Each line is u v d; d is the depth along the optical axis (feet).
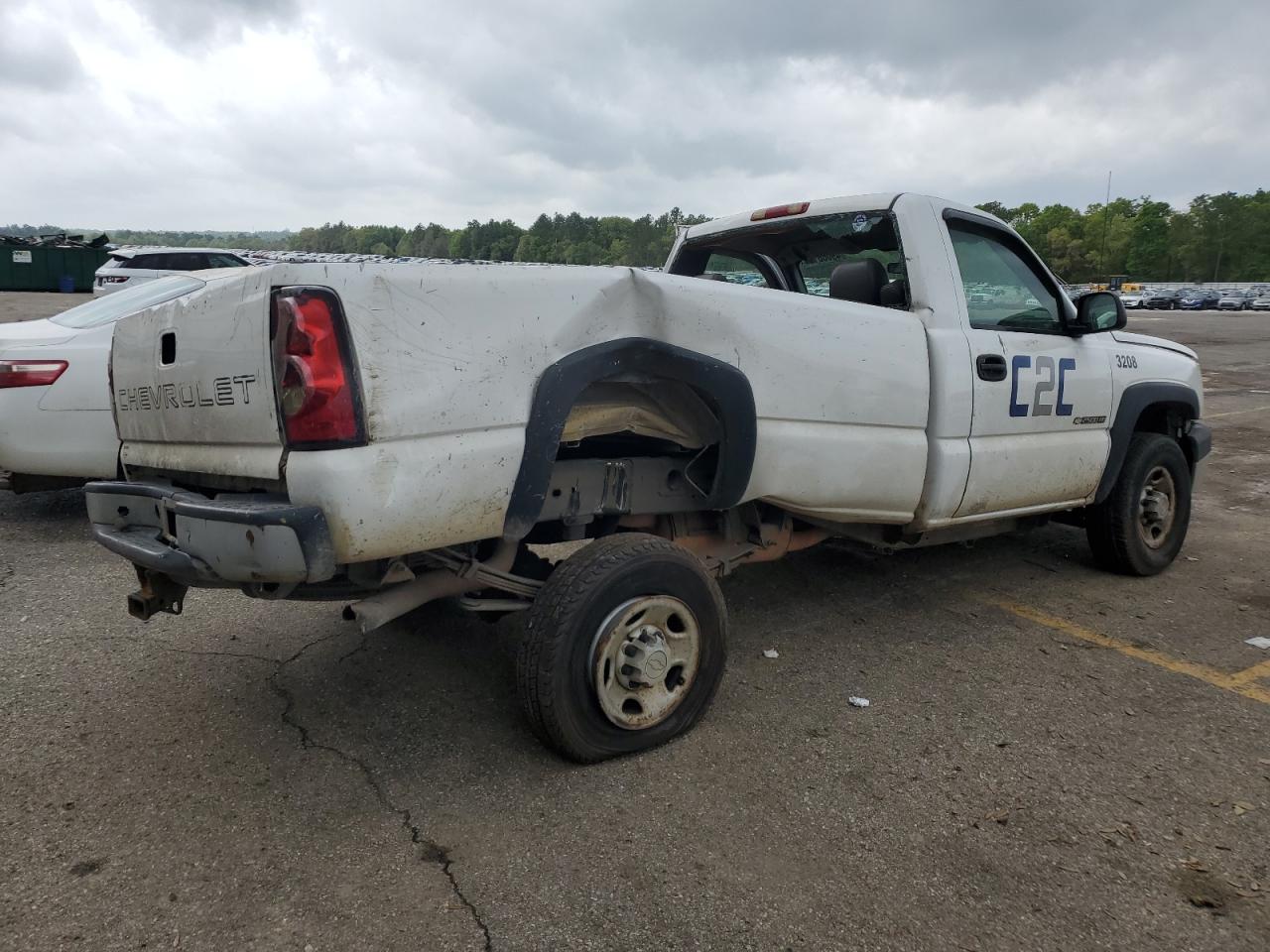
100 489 10.30
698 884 8.04
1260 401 48.78
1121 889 8.11
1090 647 13.91
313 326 7.87
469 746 10.41
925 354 12.87
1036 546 19.72
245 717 11.02
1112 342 16.55
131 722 10.84
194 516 8.52
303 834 8.65
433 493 8.47
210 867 8.12
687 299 10.14
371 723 10.93
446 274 8.57
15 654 12.73
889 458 12.55
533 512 9.38
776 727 11.05
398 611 9.45
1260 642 14.17
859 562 18.15
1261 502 25.13
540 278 9.14
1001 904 7.87
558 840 8.63
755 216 15.61
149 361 10.42
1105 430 16.14
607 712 9.78
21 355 17.78
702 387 10.25
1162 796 9.66
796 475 11.56
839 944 7.34
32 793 9.25
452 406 8.56
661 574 10.03
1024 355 14.30
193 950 7.09
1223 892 8.09
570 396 9.28
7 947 7.05
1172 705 11.90
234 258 66.49
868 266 13.62
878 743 10.71
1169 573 18.01
